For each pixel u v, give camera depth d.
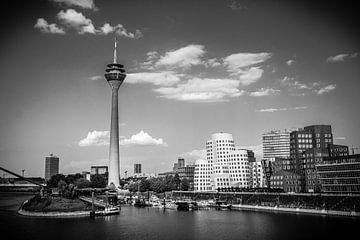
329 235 193.75
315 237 190.50
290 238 192.38
